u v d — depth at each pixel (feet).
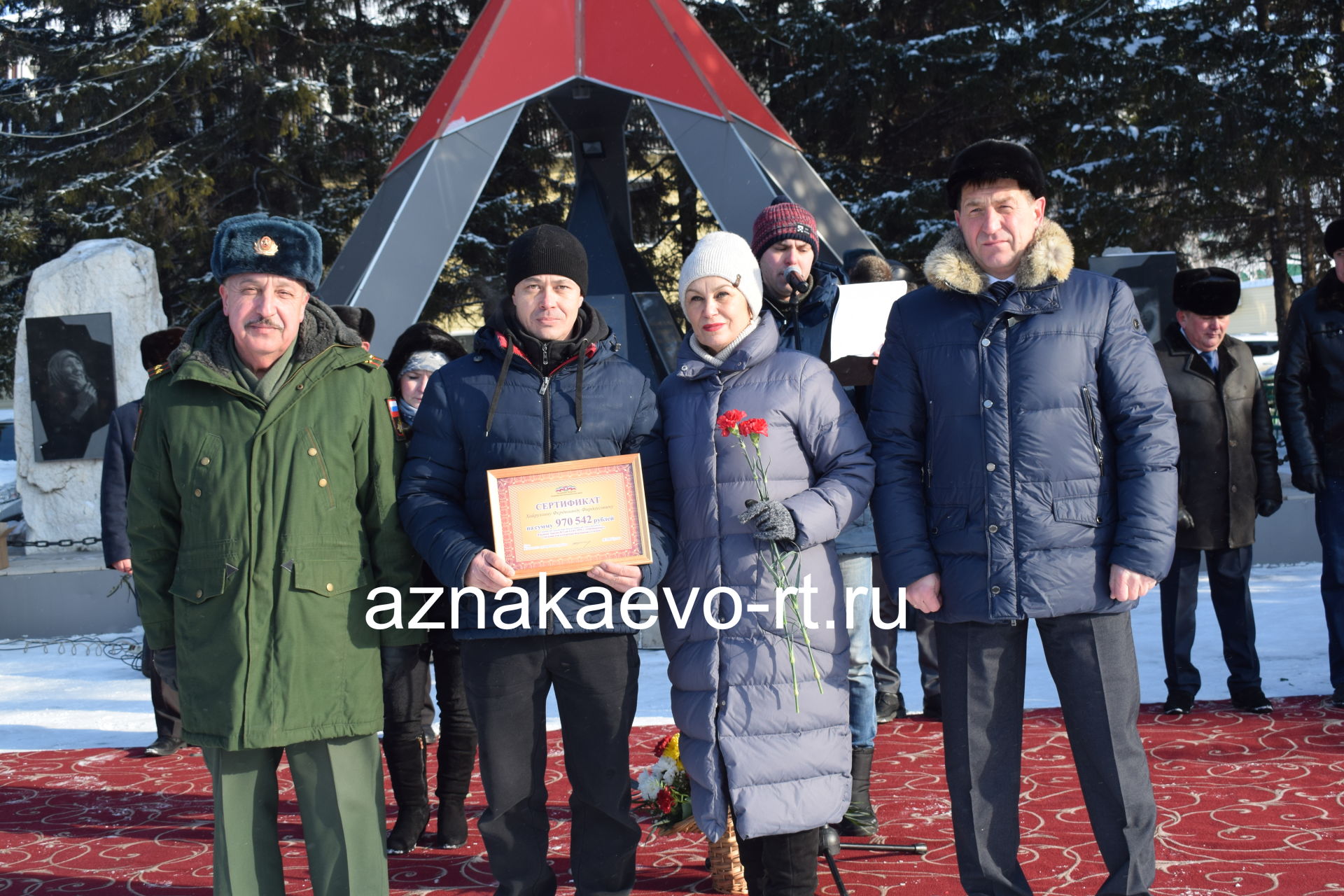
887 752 16.28
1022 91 58.95
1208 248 68.95
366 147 62.34
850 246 28.02
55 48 68.64
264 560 9.36
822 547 10.16
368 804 9.68
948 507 10.00
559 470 9.75
